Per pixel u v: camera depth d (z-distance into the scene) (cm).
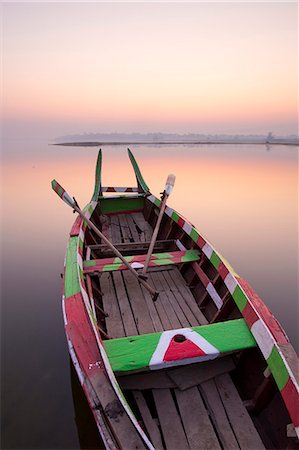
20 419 265
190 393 226
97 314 307
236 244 672
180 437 198
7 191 1259
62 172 1845
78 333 225
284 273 530
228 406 216
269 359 203
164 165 2284
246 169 1955
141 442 145
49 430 255
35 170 1958
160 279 386
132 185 1388
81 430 252
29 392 291
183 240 444
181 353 208
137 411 222
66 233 744
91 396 174
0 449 242
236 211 948
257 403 215
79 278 288
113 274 396
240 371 247
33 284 489
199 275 343
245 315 243
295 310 415
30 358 334
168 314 314
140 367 199
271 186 1334
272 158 2881
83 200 1123
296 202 1051
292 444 176
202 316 311
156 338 221
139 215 662
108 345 213
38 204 1048
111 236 539
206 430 203
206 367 243
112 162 2592
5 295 458
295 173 1733
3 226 800
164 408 215
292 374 181
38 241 687
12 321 396
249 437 198
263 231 759
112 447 145
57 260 583
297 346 344
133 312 317
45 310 419
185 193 1227
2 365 324
